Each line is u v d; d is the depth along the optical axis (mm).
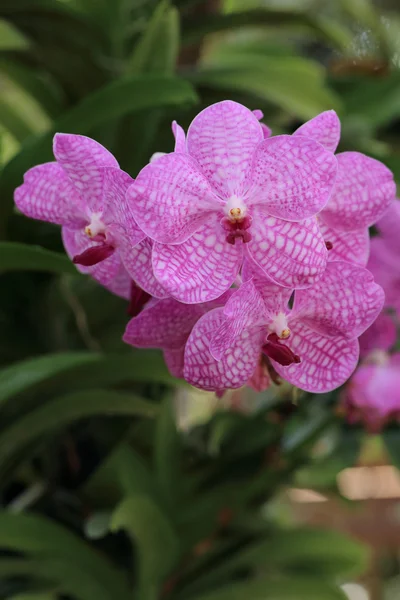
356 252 544
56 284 711
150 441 784
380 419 761
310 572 895
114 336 742
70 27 771
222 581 803
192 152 501
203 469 818
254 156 499
